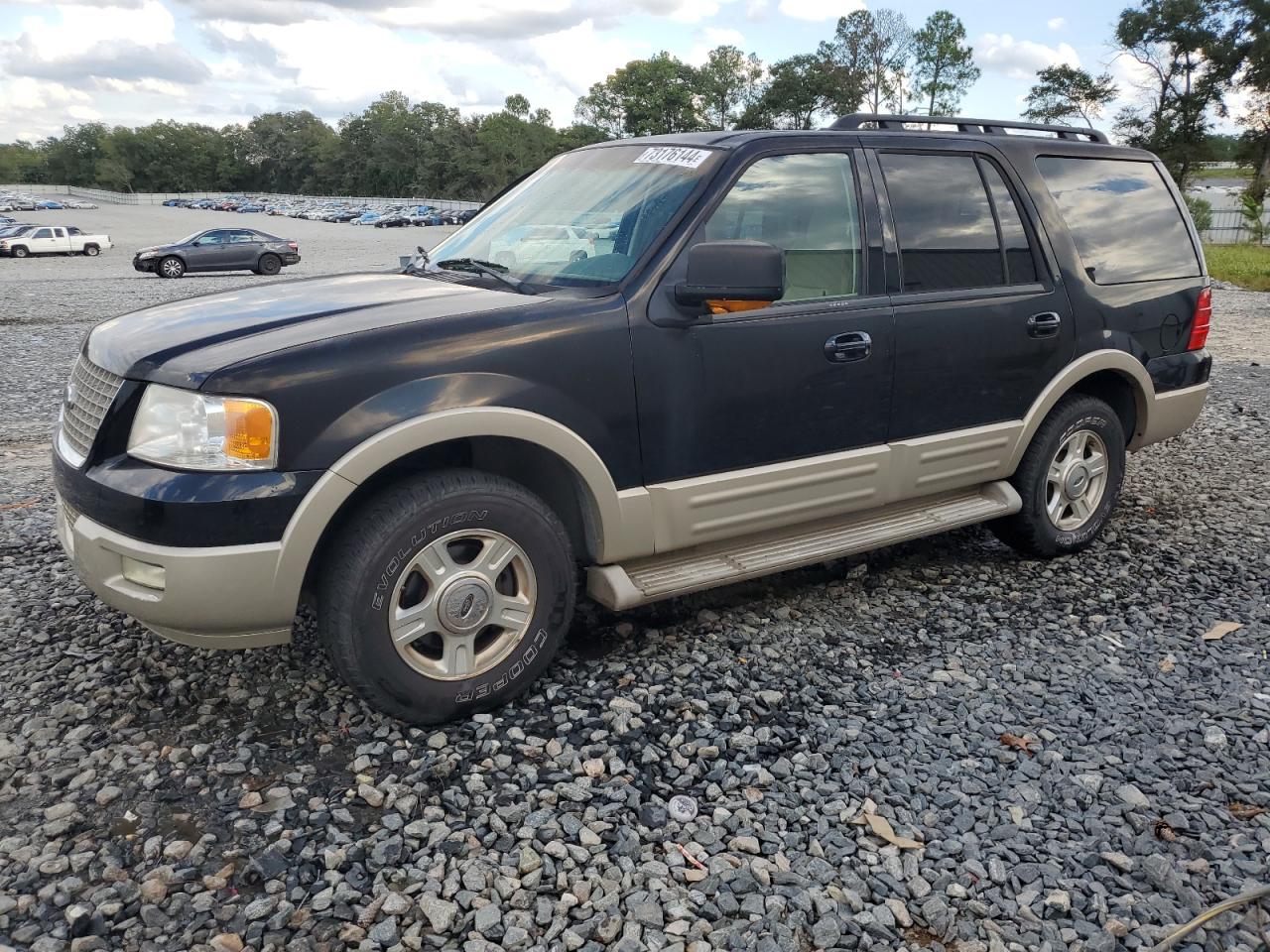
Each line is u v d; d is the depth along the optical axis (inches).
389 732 122.0
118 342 121.6
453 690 121.6
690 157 144.2
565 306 125.4
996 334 163.9
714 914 93.4
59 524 125.6
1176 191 199.9
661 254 132.3
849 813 109.1
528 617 126.2
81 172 5826.8
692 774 114.9
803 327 141.9
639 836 104.3
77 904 91.8
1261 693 137.3
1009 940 91.8
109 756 116.1
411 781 112.1
